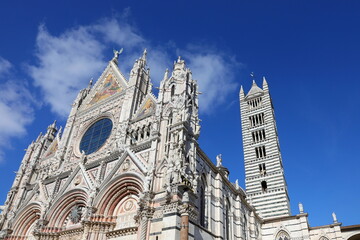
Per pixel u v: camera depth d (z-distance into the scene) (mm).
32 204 45719
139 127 43562
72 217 40594
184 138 35312
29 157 56125
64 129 55656
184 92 40844
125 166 38344
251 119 82438
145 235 29984
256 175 71250
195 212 31500
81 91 61375
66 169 48250
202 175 40031
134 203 36406
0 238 43625
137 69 53719
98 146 47594
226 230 42031
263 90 86875
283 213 62875
